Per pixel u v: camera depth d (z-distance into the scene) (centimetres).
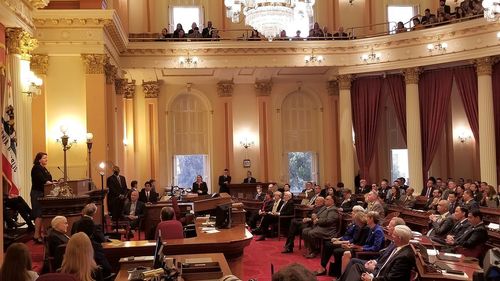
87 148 1256
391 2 1988
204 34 1789
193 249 696
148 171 1989
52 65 1276
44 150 1260
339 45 1788
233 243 711
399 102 1839
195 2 1989
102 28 1280
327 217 1065
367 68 1784
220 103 2045
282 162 2069
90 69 1271
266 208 1460
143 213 1155
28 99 1107
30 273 432
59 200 842
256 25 1087
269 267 1013
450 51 1639
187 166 2062
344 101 1845
